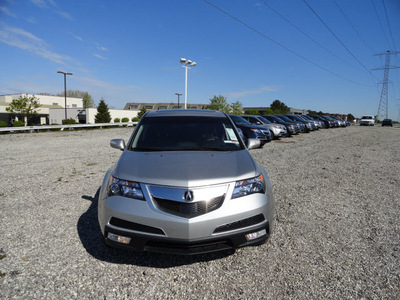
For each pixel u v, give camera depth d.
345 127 31.05
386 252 2.72
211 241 2.24
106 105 53.94
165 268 2.45
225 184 2.36
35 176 5.69
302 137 16.41
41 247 2.76
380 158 8.63
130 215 2.26
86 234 3.06
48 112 60.34
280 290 2.15
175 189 2.27
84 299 2.02
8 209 3.78
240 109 59.97
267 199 2.50
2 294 2.05
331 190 4.87
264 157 8.36
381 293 2.11
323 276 2.33
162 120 3.65
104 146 10.86
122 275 2.33
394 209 3.93
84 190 4.70
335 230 3.21
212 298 2.06
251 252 2.72
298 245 2.85
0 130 17.53
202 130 3.44
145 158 2.78
